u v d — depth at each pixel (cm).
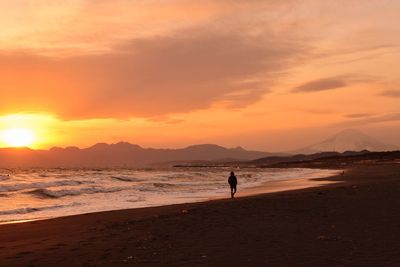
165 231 1380
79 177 6600
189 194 3747
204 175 8231
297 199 2259
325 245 1024
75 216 2091
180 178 6931
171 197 3453
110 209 2628
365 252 926
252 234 1239
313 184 4522
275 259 902
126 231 1430
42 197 3478
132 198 3403
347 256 895
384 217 1462
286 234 1212
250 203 2172
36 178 6353
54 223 1845
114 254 1046
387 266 797
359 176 5878
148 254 1023
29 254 1108
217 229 1366
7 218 2258
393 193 2412
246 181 5994
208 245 1102
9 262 1012
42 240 1362
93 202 3105
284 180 5938
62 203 3039
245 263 880
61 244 1244
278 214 1675
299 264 845
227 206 2075
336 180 5134
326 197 2303
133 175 7938
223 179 6812
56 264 967
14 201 3198
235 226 1412
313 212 1688
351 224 1338
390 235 1119
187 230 1379
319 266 820
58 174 8425
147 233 1359
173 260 943
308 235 1178
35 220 1991
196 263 902
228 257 946
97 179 5975
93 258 1012
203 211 1900
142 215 2038
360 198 2186
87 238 1333
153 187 4556
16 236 1500
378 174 6234
